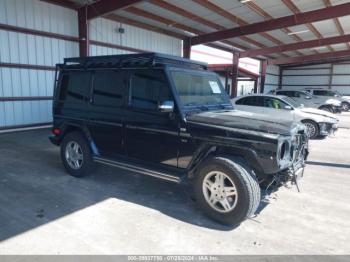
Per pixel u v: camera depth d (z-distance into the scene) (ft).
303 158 13.80
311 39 65.41
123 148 14.58
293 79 111.34
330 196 14.96
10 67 30.91
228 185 11.45
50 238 10.19
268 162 10.80
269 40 65.05
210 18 45.55
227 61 86.48
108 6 34.47
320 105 67.00
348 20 50.26
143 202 13.43
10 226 10.95
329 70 103.30
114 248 9.68
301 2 39.68
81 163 16.34
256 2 39.24
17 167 18.54
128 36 45.55
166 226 11.25
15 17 30.76
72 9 36.52
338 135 36.19
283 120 13.04
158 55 13.07
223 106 15.23
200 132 11.83
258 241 10.39
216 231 11.00
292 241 10.46
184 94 13.05
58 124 17.25
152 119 13.16
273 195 14.88
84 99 15.85
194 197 12.56
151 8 39.65
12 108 31.73
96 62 15.42
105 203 13.21
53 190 14.66
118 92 14.37
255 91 98.68
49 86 35.06
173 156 12.84
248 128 11.34
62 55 35.99
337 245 10.28
